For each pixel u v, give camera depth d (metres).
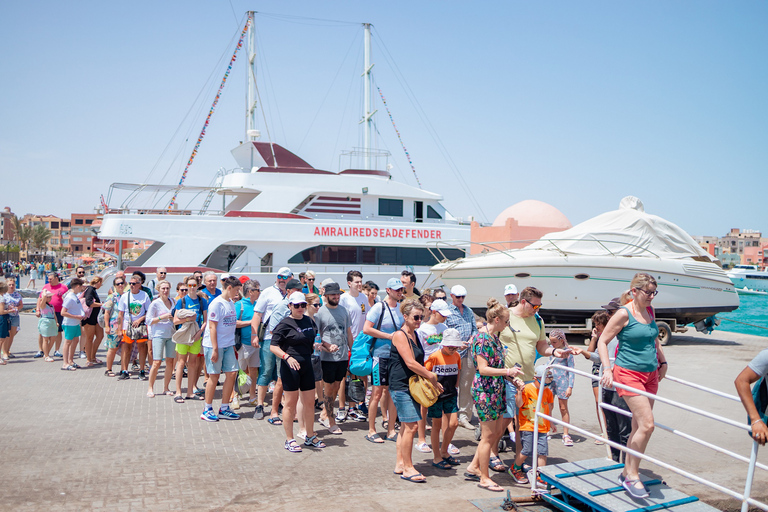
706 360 14.27
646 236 17.75
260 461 6.53
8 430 7.39
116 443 7.00
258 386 8.48
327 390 7.89
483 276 17.73
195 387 10.19
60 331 13.46
